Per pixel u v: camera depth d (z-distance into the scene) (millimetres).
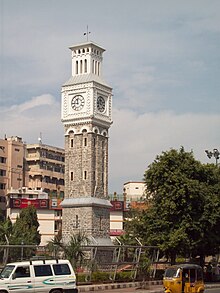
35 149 174250
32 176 173250
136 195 179375
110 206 116062
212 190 77500
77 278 59188
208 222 74312
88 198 112000
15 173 167125
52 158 179000
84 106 114875
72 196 114125
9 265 42000
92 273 61156
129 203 153750
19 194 157000
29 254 58438
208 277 76250
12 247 53656
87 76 116125
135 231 78688
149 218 75188
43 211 150250
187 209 73250
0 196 161625
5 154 165750
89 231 110562
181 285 50219
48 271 42250
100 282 61625
